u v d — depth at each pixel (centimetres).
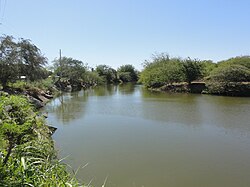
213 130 1370
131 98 3014
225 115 1800
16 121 353
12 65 2353
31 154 409
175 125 1493
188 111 1983
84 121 1608
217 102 2530
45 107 2223
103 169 831
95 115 1827
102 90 4609
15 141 351
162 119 1669
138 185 722
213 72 3578
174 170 831
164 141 1159
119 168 843
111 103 2519
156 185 724
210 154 986
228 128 1414
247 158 942
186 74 3875
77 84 5416
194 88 3691
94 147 1062
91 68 7500
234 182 745
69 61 5397
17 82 2623
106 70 7931
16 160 345
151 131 1346
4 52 2345
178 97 3055
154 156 959
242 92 3164
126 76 8612
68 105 2375
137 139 1190
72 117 1747
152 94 3544
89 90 4612
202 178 771
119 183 734
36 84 3012
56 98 3055
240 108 2127
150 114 1858
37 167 372
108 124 1521
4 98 354
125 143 1126
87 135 1255
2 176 302
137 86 6128
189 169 838
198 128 1416
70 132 1315
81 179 751
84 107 2239
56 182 355
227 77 3303
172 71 4034
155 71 4531
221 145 1103
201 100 2712
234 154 987
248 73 3366
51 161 507
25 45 2583
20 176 317
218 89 3309
